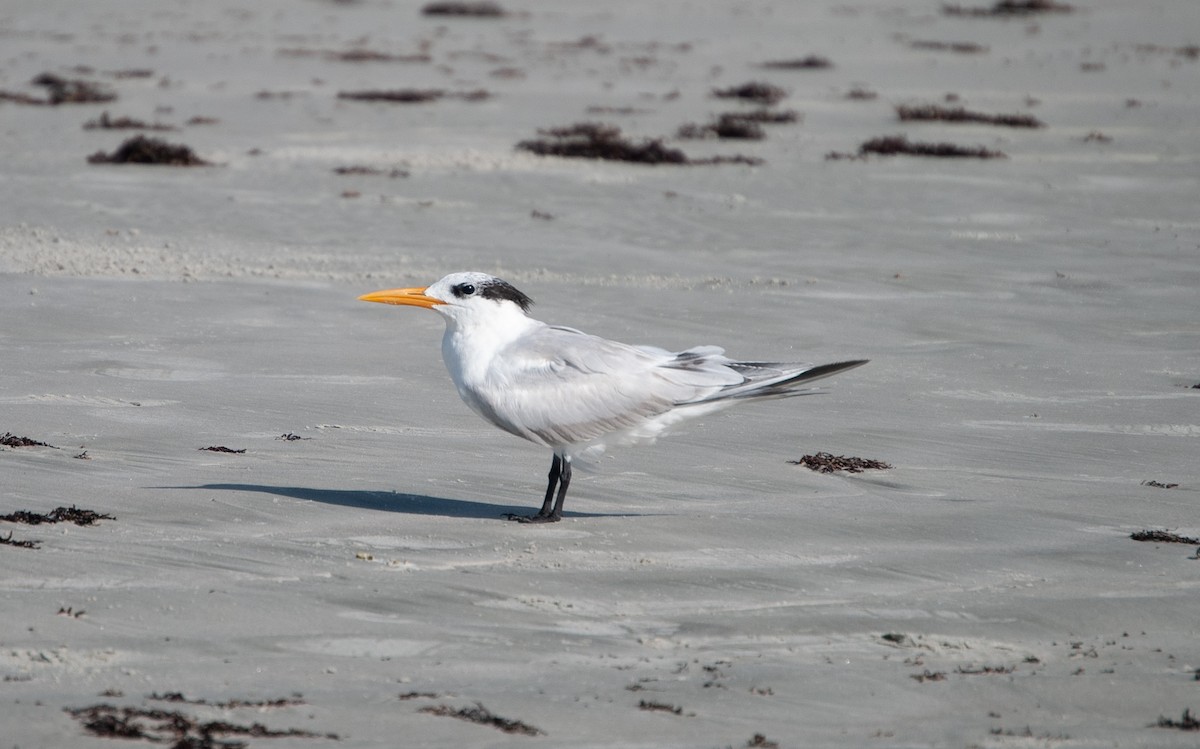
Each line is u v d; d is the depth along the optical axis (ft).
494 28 268.62
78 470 38.93
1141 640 28.48
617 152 118.93
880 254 84.48
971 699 24.84
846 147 131.64
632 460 43.80
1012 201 103.35
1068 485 42.32
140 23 261.24
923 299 72.54
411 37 249.55
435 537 34.14
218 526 34.04
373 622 27.63
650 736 22.43
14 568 29.53
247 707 22.65
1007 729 23.48
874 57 219.41
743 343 62.59
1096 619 29.63
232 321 62.80
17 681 23.47
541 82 183.42
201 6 294.05
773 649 27.25
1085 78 192.34
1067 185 110.52
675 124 146.92
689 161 119.34
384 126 139.85
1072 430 49.55
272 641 26.23
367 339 60.80
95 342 57.88
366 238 84.84
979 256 84.43
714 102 166.30
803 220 94.73
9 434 42.96
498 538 34.35
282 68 194.80
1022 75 196.34
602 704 23.62
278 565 31.09
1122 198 105.50
